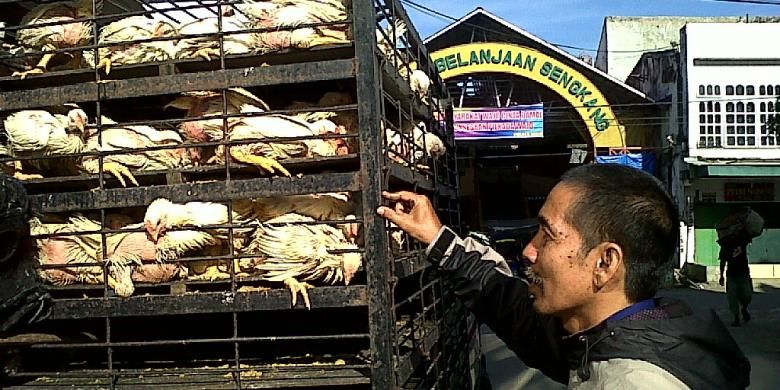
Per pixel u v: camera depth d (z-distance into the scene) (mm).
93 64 2779
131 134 2727
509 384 7578
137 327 3078
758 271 22453
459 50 22109
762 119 21906
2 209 2279
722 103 21891
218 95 2713
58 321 2881
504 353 9102
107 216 2750
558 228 1941
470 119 21953
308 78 2473
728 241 12312
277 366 2703
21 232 2438
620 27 30344
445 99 5008
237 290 2523
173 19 3049
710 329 1838
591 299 1921
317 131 2705
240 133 2607
